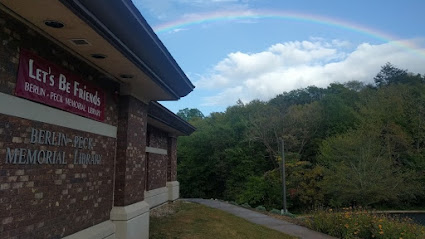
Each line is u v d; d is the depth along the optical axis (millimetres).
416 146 39875
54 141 5418
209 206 18438
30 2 3971
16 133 4523
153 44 6121
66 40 5219
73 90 6039
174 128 15711
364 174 32375
